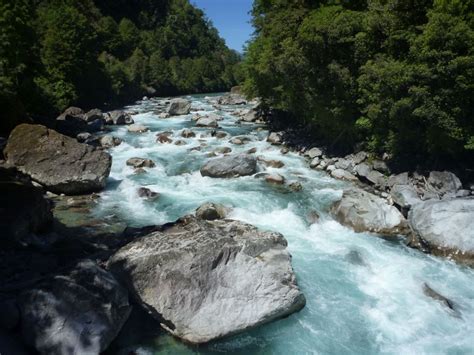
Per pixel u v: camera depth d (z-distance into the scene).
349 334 13.90
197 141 38.91
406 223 21.03
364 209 21.91
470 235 18.66
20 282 13.84
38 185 25.08
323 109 33.22
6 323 11.52
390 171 27.91
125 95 79.38
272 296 14.12
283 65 32.97
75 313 11.87
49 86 54.84
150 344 12.89
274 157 34.19
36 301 11.77
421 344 13.55
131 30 114.94
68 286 12.11
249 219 22.19
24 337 11.41
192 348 12.93
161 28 141.38
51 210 22.44
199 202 24.38
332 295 15.85
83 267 12.88
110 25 104.44
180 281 13.55
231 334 13.38
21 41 45.59
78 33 63.16
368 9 32.12
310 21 31.34
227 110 63.16
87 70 64.69
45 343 11.30
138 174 29.44
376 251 19.27
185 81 109.44
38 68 50.25
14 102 39.25
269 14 39.78
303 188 27.19
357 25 29.80
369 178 27.70
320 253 18.83
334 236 20.64
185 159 32.97
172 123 50.25
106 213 22.88
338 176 29.42
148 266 13.76
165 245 14.45
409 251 19.44
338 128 33.00
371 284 16.64
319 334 13.85
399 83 24.78
